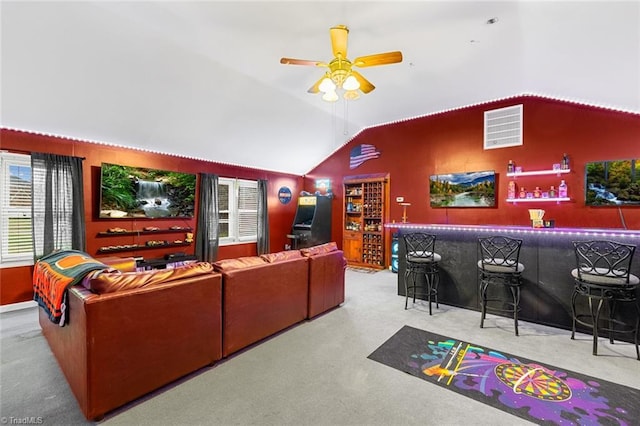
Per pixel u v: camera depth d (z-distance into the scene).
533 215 3.50
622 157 4.26
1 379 2.31
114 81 3.55
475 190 5.41
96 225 4.57
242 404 2.02
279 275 3.09
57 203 4.08
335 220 7.44
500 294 3.67
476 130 5.43
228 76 4.03
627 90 3.71
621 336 2.97
